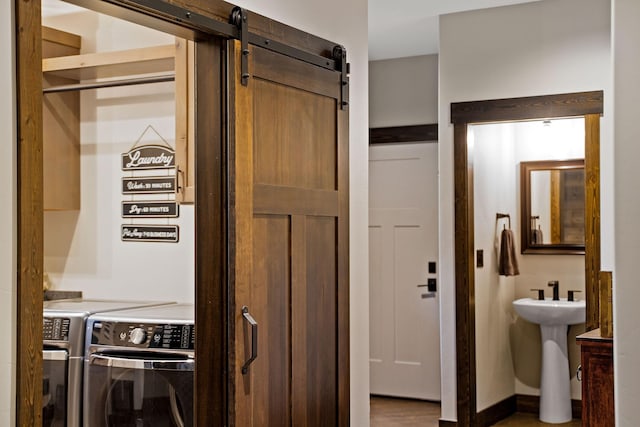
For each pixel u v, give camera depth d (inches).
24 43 72.7
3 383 70.9
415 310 244.4
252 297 103.7
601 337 137.6
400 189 247.4
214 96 102.5
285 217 111.4
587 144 185.6
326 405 120.3
